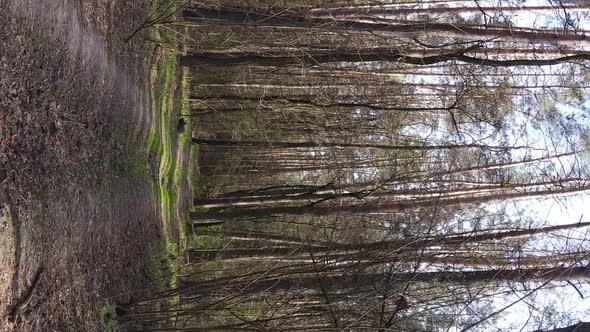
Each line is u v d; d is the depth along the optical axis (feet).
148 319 20.16
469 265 20.97
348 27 21.63
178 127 32.78
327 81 39.22
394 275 18.56
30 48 14.70
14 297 13.19
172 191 30.53
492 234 24.66
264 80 43.11
